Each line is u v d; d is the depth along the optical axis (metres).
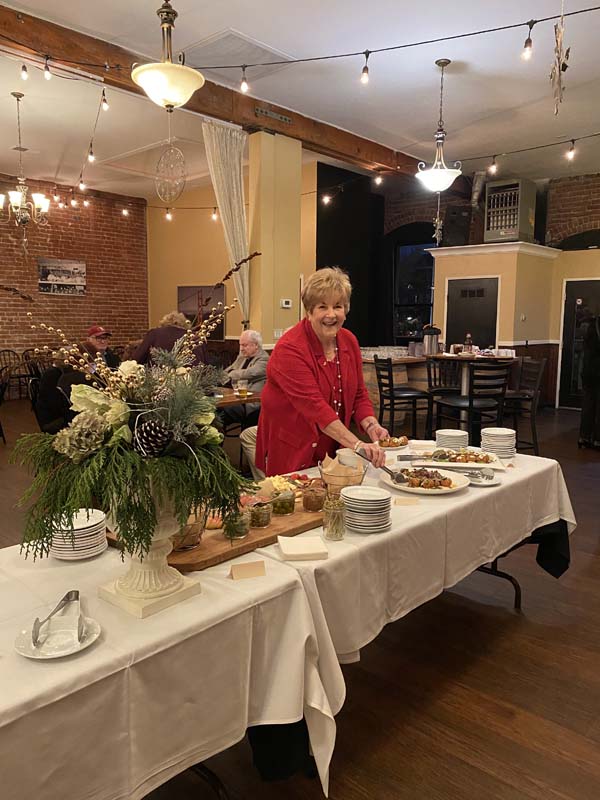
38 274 9.16
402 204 9.88
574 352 8.75
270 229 6.16
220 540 1.53
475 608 2.66
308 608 1.35
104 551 1.56
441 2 4.02
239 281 6.10
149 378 1.18
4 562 1.49
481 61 4.93
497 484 2.16
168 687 1.12
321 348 2.23
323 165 8.13
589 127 6.59
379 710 1.94
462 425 6.89
